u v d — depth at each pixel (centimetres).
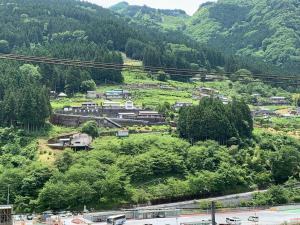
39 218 18575
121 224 17775
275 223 17938
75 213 19312
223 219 18638
